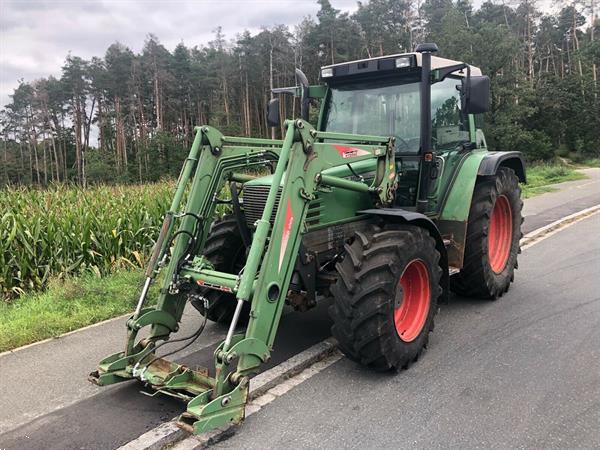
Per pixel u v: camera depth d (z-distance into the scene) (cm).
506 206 588
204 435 315
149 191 1020
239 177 443
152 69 6347
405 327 405
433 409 335
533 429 308
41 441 313
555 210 1182
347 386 373
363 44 5162
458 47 3334
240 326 494
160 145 5744
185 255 387
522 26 6094
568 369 386
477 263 526
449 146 528
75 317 531
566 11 6575
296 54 5425
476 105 438
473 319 502
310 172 359
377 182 437
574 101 4450
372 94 504
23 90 7100
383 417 328
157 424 328
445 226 511
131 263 740
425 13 5875
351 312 364
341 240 431
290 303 405
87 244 726
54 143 6694
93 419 336
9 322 520
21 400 366
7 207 849
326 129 528
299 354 425
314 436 308
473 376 380
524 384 365
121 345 465
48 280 670
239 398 312
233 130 5494
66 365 424
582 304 533
